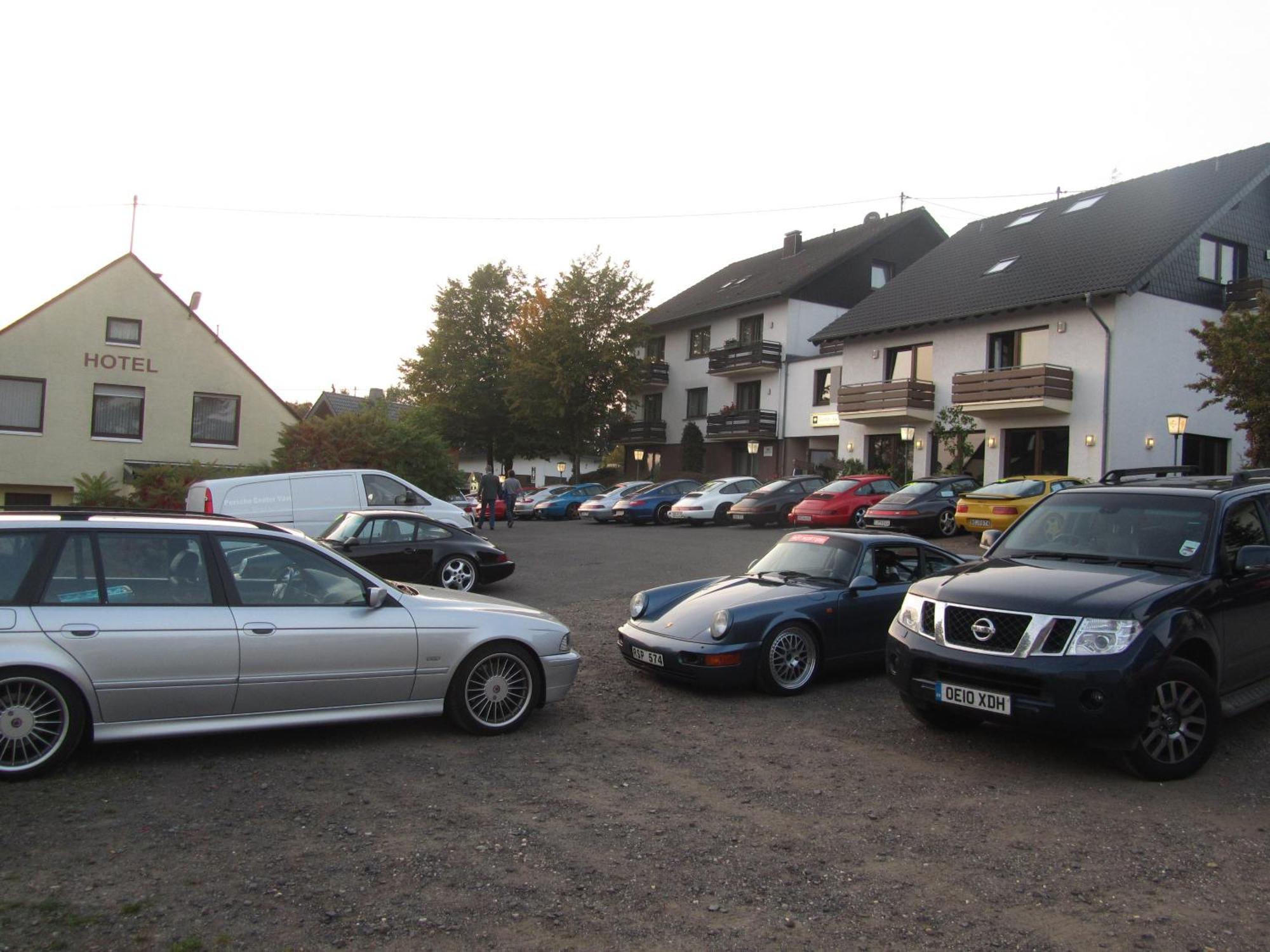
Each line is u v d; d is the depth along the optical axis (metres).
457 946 3.16
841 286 36.62
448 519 13.65
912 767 5.34
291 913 3.36
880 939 3.27
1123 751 4.88
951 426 25.44
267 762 5.16
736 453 38.44
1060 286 23.06
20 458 23.31
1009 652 5.05
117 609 4.93
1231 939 3.30
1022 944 3.25
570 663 6.20
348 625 5.45
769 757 5.52
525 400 38.97
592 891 3.62
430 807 4.53
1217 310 23.84
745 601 7.24
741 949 3.18
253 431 25.86
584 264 38.78
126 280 24.56
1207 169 25.30
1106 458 21.83
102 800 4.46
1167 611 5.04
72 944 3.07
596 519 29.39
